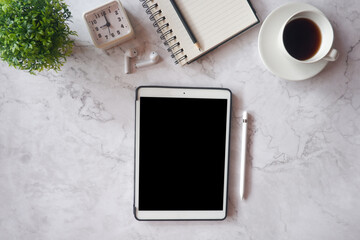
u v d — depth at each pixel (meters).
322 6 0.83
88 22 0.75
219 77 0.85
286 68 0.78
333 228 0.88
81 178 0.86
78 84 0.84
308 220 0.88
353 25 0.84
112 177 0.86
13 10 0.66
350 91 0.86
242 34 0.83
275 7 0.83
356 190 0.87
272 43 0.78
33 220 0.87
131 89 0.84
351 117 0.86
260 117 0.86
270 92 0.85
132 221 0.87
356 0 0.83
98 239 0.87
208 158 0.83
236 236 0.88
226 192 0.84
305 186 0.87
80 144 0.85
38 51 0.69
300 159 0.87
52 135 0.85
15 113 0.85
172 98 0.82
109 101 0.84
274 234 0.88
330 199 0.88
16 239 0.87
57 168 0.86
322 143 0.87
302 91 0.85
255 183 0.87
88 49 0.83
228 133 0.83
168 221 0.87
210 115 0.82
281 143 0.86
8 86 0.84
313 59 0.75
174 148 0.83
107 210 0.87
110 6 0.75
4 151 0.85
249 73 0.85
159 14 0.79
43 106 0.84
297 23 0.75
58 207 0.87
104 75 0.84
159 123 0.82
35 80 0.84
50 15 0.69
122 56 0.84
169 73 0.84
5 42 0.66
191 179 0.83
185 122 0.82
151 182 0.83
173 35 0.79
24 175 0.86
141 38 0.83
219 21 0.78
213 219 0.85
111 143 0.85
